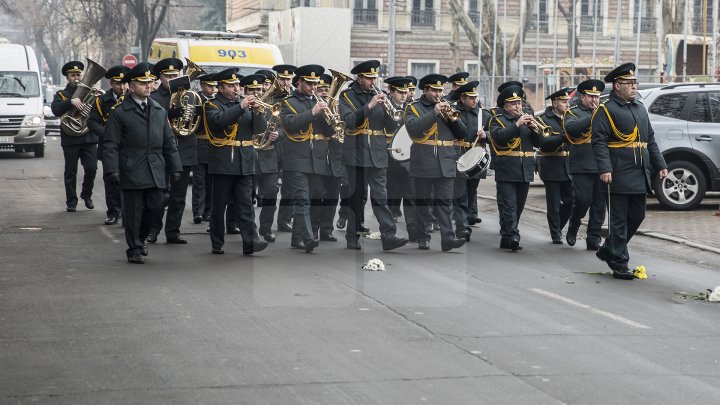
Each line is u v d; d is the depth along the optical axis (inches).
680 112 969.5
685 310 521.0
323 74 780.0
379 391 366.6
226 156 663.1
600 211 730.2
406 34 2699.3
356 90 707.4
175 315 487.5
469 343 438.9
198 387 369.7
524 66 2600.9
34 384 374.0
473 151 707.4
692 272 643.5
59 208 949.8
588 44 2635.3
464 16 2516.0
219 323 470.9
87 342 435.5
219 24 3737.7
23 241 737.0
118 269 617.0
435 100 698.8
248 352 418.9
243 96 708.7
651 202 1046.4
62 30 4281.5
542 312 506.6
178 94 742.5
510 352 424.5
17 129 1621.6
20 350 422.3
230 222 779.4
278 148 783.7
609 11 2628.0
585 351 428.8
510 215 727.7
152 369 393.4
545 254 711.1
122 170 636.1
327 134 693.3
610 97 621.3
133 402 352.2
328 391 366.0
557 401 357.4
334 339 442.6
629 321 490.0
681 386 380.2
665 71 1963.6
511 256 698.8
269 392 364.2
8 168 1422.2
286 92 727.7
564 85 2174.0
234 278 585.9
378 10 2682.1
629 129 613.6
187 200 1030.4
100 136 776.9
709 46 1957.4
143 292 543.8
